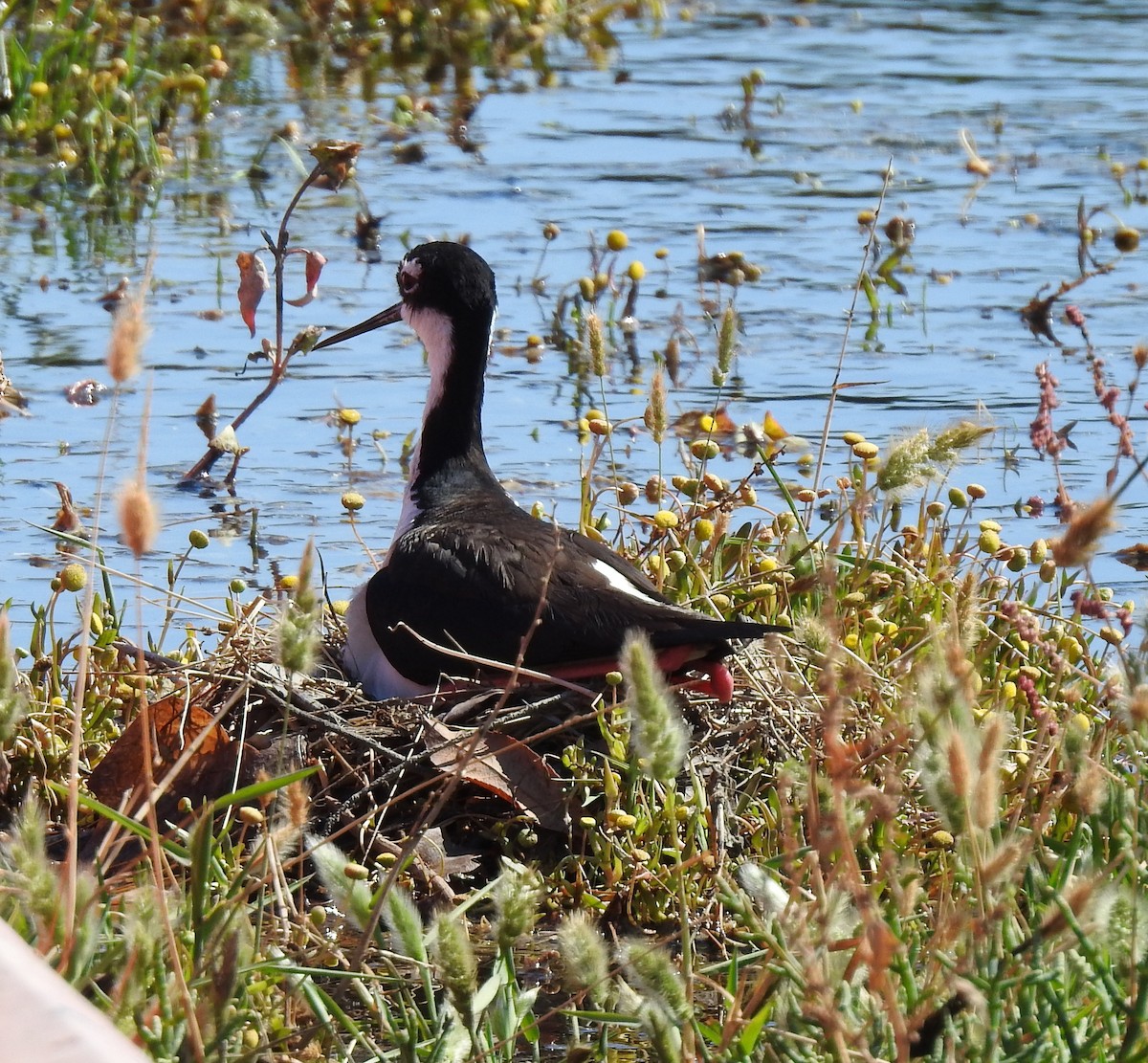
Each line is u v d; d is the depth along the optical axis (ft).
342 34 86.79
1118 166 70.03
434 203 65.72
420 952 19.75
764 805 28.55
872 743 25.43
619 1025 24.40
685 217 65.05
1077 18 99.66
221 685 30.37
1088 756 23.07
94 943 18.84
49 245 59.57
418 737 28.60
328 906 27.12
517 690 30.66
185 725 29.30
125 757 28.71
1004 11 101.91
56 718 30.35
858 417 47.80
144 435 19.01
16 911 20.59
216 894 23.94
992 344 53.88
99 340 51.47
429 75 84.23
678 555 33.73
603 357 36.29
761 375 51.29
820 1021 17.57
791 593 33.76
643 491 42.96
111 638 31.55
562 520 41.11
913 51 91.61
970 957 18.11
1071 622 32.83
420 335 35.96
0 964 11.14
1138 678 21.90
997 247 63.26
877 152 74.13
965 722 18.71
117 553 39.68
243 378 50.34
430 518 34.12
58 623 36.09
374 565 36.42
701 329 54.60
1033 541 41.09
